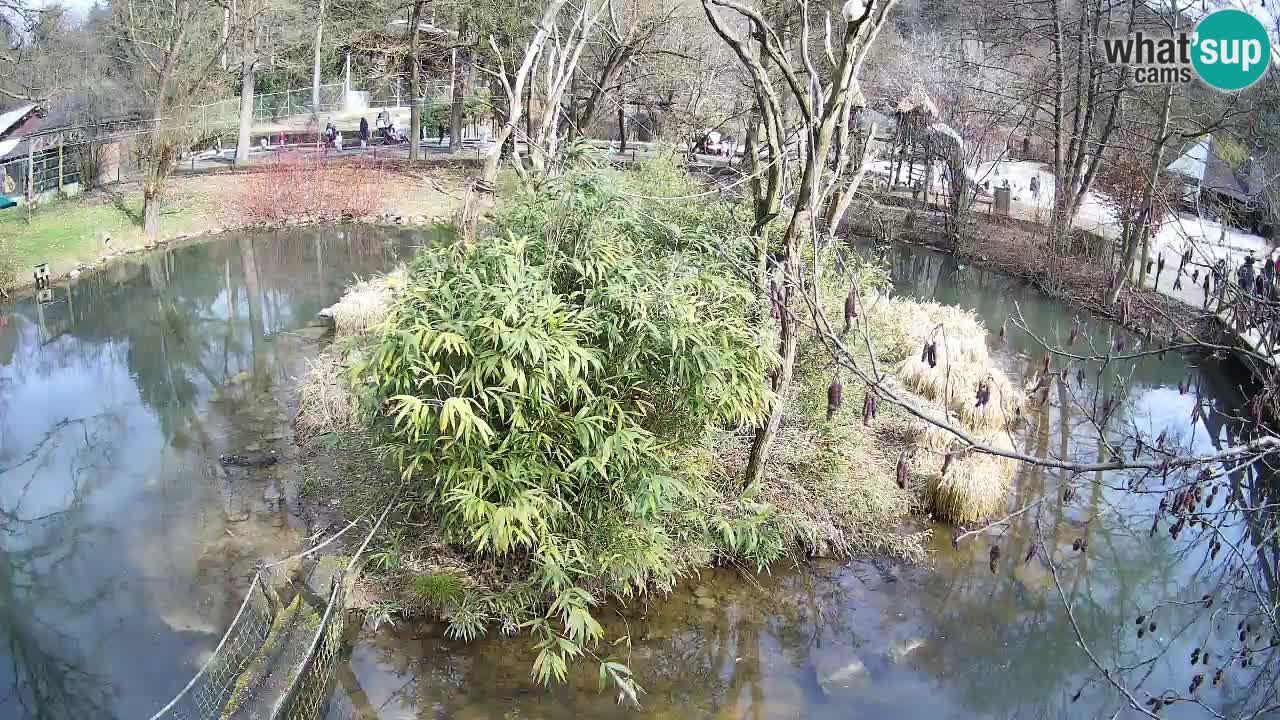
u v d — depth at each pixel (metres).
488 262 8.16
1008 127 29.98
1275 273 10.02
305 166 28.09
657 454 8.10
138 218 23.73
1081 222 23.06
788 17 18.89
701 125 22.62
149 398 13.74
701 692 7.46
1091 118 21.17
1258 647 7.90
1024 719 7.32
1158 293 15.84
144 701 7.36
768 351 8.73
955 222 23.62
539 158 11.52
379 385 7.95
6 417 13.19
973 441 4.04
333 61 36.97
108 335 16.81
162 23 24.38
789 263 8.47
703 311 8.77
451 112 33.47
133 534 9.81
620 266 7.91
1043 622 8.59
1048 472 11.37
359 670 7.51
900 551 9.48
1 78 27.31
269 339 16.19
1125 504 10.74
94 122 28.69
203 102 24.72
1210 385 14.62
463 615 7.85
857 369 4.20
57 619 8.46
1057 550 9.74
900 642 8.22
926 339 13.78
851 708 7.39
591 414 7.67
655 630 8.16
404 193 28.00
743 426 10.17
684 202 12.10
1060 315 18.48
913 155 28.67
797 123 9.45
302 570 8.73
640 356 7.91
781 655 7.98
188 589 8.75
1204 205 14.64
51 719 7.22
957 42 30.42
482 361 7.30
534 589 8.07
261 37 30.92
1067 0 26.02
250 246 23.28
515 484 7.57
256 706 6.80
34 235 21.23
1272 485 10.22
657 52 21.89
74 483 11.07
